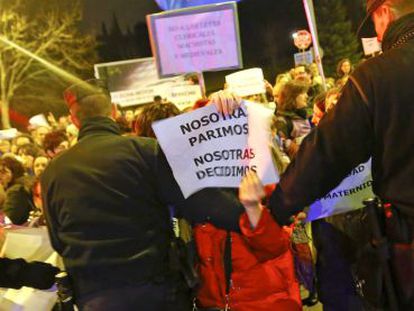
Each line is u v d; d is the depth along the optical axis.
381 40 2.00
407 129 1.72
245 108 2.21
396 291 1.83
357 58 24.31
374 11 1.98
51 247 2.69
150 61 9.59
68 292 2.35
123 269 2.27
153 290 2.29
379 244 1.84
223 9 5.11
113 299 2.27
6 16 25.42
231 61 5.17
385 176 1.79
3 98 25.50
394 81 1.74
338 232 2.73
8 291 2.79
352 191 2.54
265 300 2.47
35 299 2.77
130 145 2.37
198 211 2.28
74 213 2.31
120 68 9.65
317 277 2.85
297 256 2.83
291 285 2.52
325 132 1.85
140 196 2.32
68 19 26.36
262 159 2.19
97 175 2.32
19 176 5.03
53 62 26.30
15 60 25.72
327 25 24.77
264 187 2.26
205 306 2.52
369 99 1.78
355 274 2.20
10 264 2.66
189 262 2.40
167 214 2.42
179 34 5.18
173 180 2.31
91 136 2.43
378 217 1.87
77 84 2.54
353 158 1.84
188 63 5.24
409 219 1.76
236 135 2.22
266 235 2.05
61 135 5.93
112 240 2.28
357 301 2.71
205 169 2.26
